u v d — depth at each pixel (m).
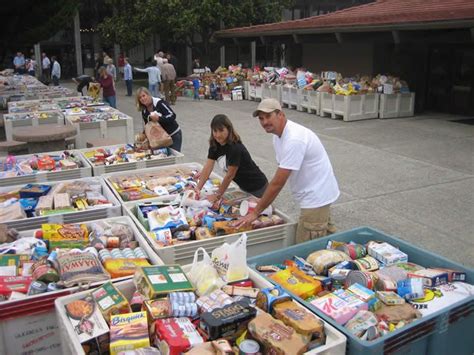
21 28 14.29
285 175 3.64
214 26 25.22
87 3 32.97
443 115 14.38
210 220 4.20
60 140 8.12
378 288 3.04
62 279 3.03
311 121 13.46
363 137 11.16
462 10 10.63
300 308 2.61
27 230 4.00
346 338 2.43
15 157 6.45
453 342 2.84
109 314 2.61
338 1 34.81
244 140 10.95
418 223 6.00
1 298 3.01
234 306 2.57
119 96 21.34
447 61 14.54
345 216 6.22
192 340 2.35
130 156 6.34
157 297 2.71
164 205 4.59
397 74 15.17
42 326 2.93
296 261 3.44
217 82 19.83
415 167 8.55
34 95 14.27
